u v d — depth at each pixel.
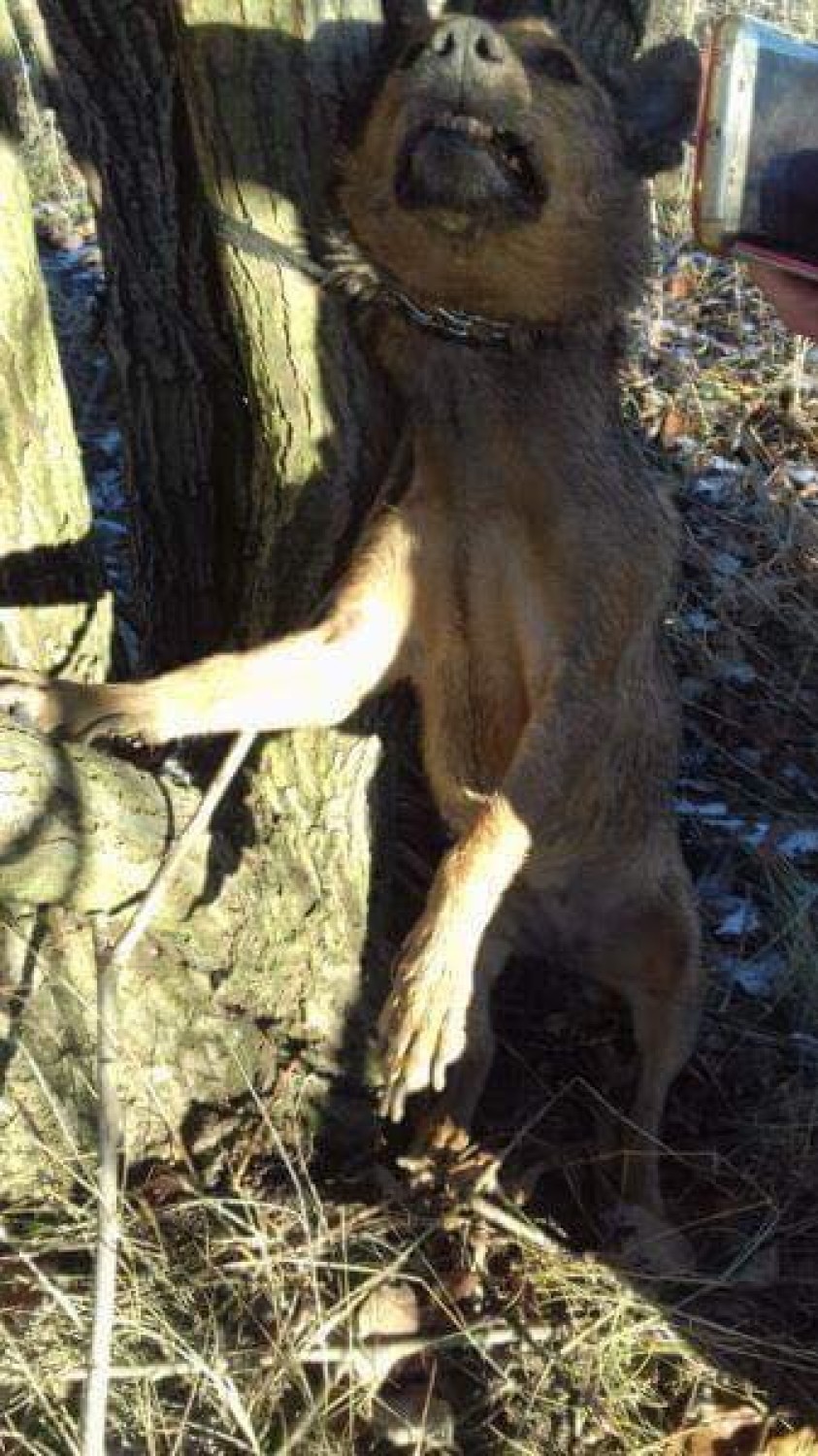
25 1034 0.78
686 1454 0.76
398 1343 0.78
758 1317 0.84
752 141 0.73
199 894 0.82
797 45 0.74
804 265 0.73
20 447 0.82
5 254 0.78
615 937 1.01
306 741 0.87
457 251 0.78
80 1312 0.73
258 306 0.78
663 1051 0.96
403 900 1.04
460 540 0.82
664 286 1.72
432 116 0.74
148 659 0.99
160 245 0.84
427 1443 0.75
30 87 1.98
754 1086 1.00
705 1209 0.92
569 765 0.83
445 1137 0.90
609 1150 0.94
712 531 1.43
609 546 0.83
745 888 1.17
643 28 0.91
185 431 0.90
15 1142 0.79
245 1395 0.74
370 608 0.81
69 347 1.64
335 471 0.82
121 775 0.78
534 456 0.81
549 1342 0.79
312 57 0.74
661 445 1.50
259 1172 0.85
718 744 1.29
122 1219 0.79
